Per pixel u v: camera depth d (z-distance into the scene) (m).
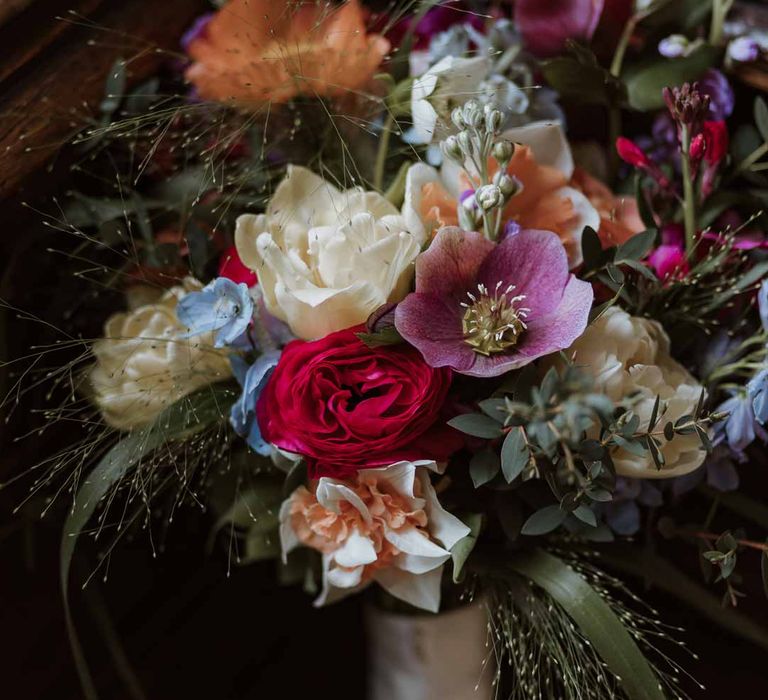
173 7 0.43
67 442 0.44
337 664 0.52
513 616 0.37
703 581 0.47
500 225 0.34
